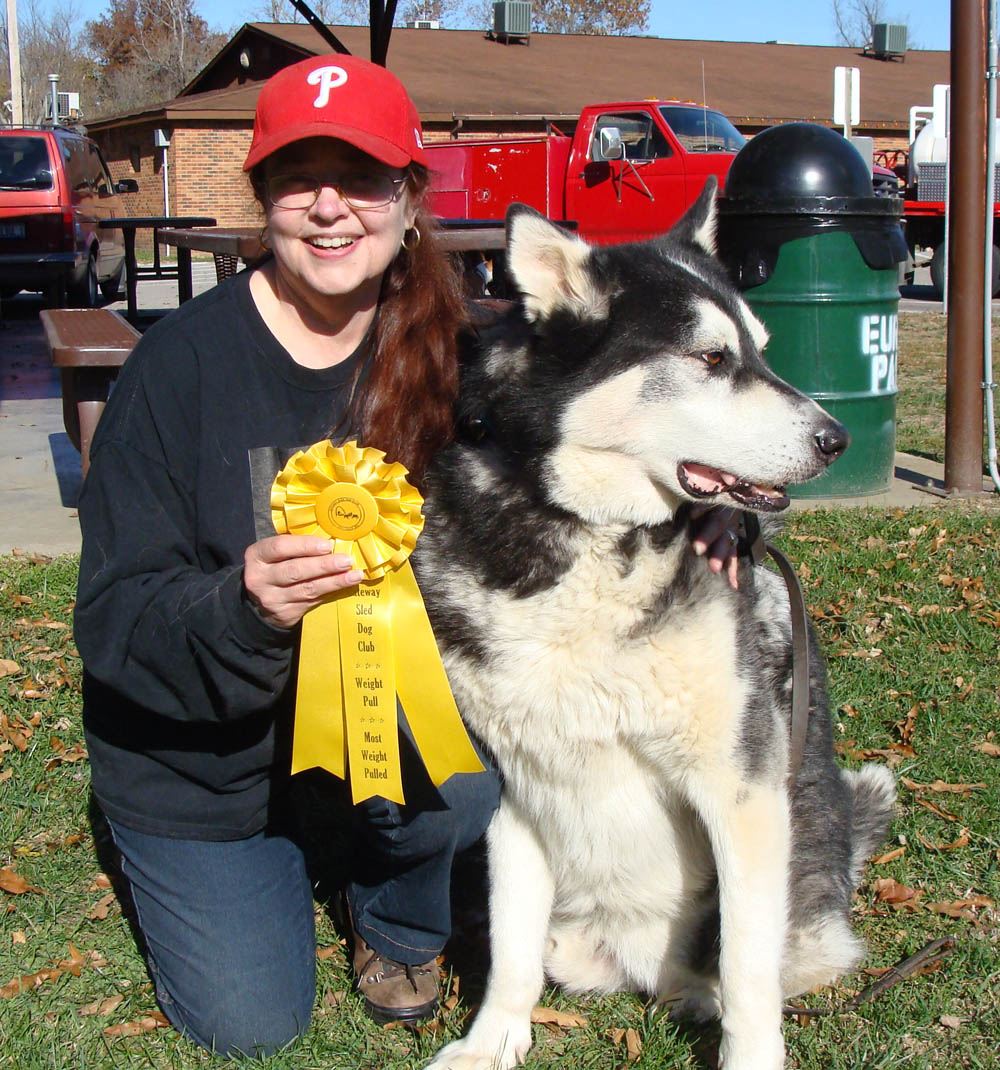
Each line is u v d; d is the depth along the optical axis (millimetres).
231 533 2422
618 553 2383
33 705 4090
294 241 2328
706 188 3035
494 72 28297
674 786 2500
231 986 2494
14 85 31750
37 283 14469
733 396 2498
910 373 11359
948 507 6570
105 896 3092
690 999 2713
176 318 2473
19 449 8078
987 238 6621
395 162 2270
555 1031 2686
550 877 2703
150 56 56438
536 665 2426
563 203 14305
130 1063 2480
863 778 3186
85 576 2348
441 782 2393
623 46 32469
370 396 2445
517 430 2469
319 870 3264
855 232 6418
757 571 2717
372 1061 2562
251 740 2463
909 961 2773
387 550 2260
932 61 36812
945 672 4293
